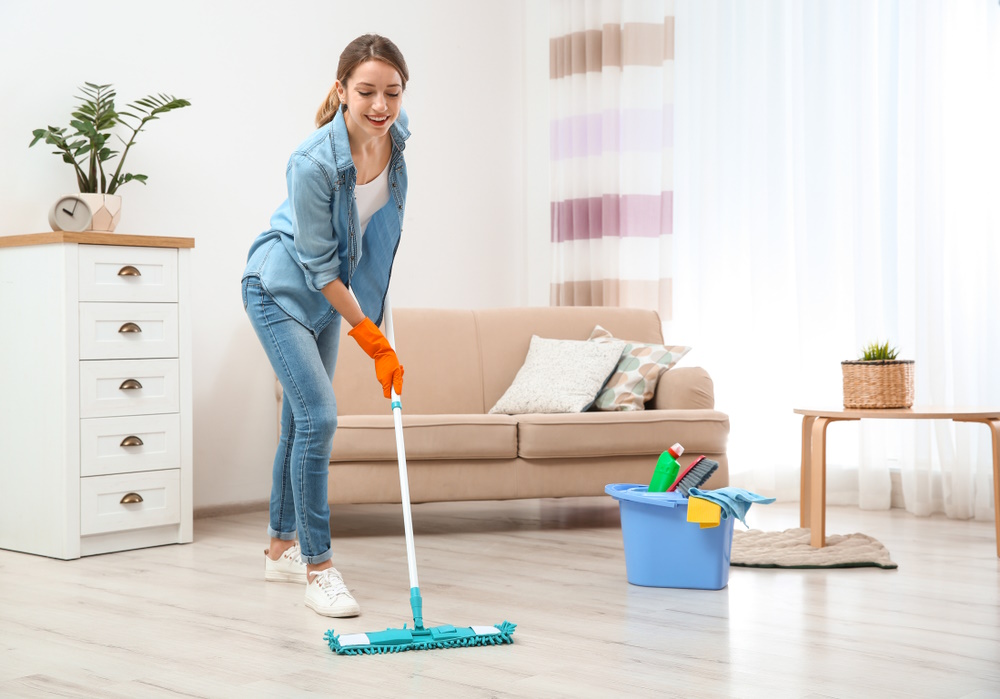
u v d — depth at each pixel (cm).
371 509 404
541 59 506
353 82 210
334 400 236
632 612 230
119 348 316
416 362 392
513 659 193
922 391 377
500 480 341
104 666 190
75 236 303
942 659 193
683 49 451
